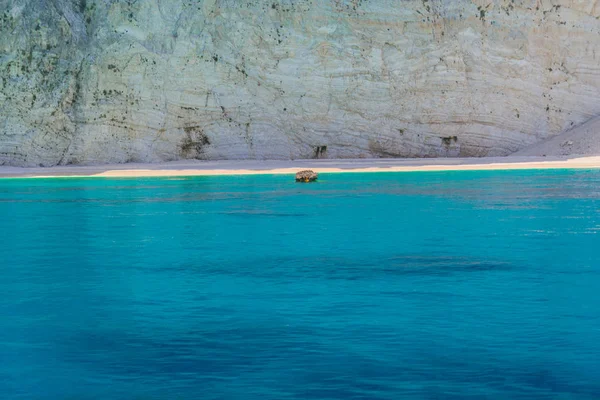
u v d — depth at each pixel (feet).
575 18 170.60
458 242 48.85
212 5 155.12
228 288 35.91
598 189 87.25
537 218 60.34
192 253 45.75
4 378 24.03
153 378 23.93
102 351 26.53
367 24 159.94
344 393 22.48
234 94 153.79
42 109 147.84
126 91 150.10
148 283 37.14
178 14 154.30
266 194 85.71
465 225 56.80
